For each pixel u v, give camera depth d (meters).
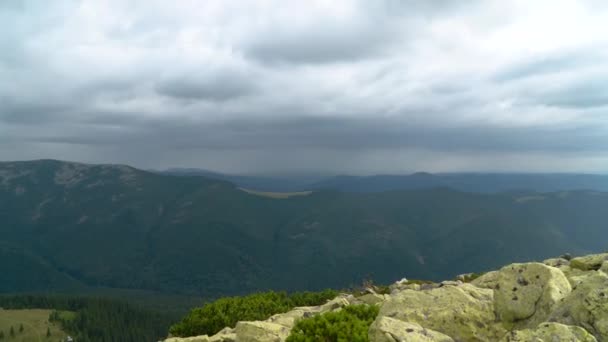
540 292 11.20
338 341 13.27
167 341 20.56
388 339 10.69
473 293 13.77
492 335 11.40
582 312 9.30
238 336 17.66
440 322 12.02
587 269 17.08
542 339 8.58
